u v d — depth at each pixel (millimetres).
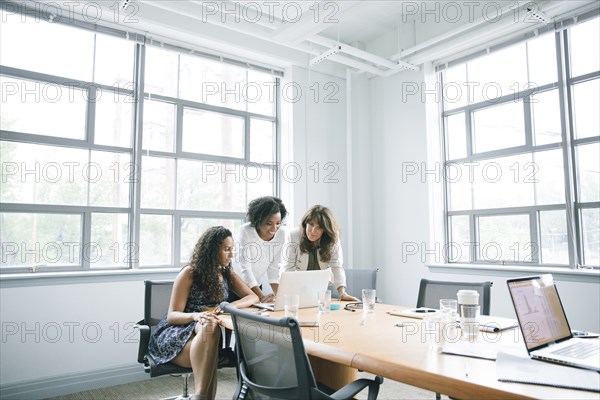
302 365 1296
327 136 4543
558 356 1289
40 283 3020
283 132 4438
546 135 3562
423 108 4215
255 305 2391
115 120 3551
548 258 3498
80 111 3408
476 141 4082
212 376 2037
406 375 1257
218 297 2369
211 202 4047
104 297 3268
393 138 4484
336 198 4547
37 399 2951
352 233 4531
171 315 2219
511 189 3785
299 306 2348
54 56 3326
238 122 4281
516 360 1290
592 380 1102
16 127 3145
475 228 4031
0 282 2893
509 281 1404
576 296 3131
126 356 3334
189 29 3662
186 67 3959
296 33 3420
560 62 3443
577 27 3398
